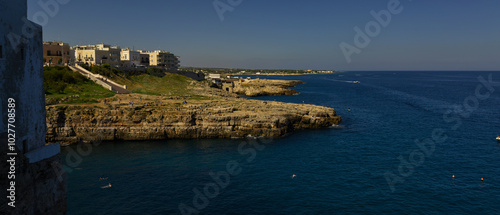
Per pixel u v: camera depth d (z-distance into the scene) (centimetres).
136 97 8638
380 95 17738
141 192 4075
